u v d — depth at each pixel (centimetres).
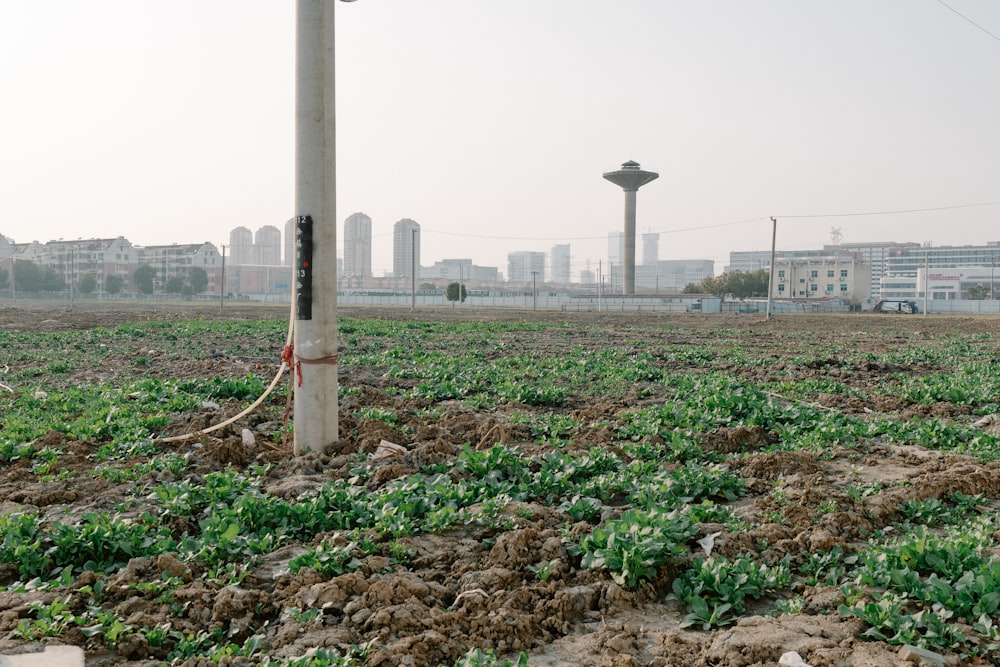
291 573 588
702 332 4084
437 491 766
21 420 1116
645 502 760
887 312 9344
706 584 580
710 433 1118
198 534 699
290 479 864
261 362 2048
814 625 516
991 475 880
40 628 493
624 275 11362
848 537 711
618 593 567
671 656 492
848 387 1730
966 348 2888
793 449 1048
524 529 657
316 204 973
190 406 1284
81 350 2323
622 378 1806
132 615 523
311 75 958
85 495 793
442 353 2362
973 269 16075
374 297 13825
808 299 10838
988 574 549
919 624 499
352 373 1834
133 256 14975
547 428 1161
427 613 529
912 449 1064
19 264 13012
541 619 541
